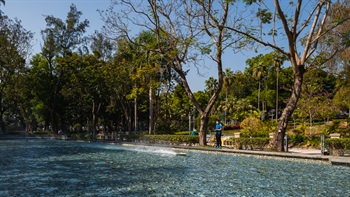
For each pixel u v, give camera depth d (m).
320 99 36.56
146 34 30.00
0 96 50.81
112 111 49.31
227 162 15.91
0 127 57.41
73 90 48.38
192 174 11.86
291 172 12.53
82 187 9.15
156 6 24.67
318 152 20.41
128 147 27.55
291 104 20.45
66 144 32.59
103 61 44.62
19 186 9.27
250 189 9.15
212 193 8.55
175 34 25.06
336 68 28.89
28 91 53.28
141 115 62.94
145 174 11.76
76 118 66.12
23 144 32.72
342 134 25.39
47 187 9.12
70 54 49.84
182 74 26.17
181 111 66.94
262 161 16.42
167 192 8.58
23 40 47.84
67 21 49.28
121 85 40.38
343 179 10.94
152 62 32.66
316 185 9.84
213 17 22.48
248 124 30.42
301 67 20.44
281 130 20.59
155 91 38.88
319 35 20.44
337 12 22.98
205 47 22.41
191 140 27.11
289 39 19.34
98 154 20.42
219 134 24.12
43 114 65.88
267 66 73.19
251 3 19.58
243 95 83.88
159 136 30.06
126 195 8.14
